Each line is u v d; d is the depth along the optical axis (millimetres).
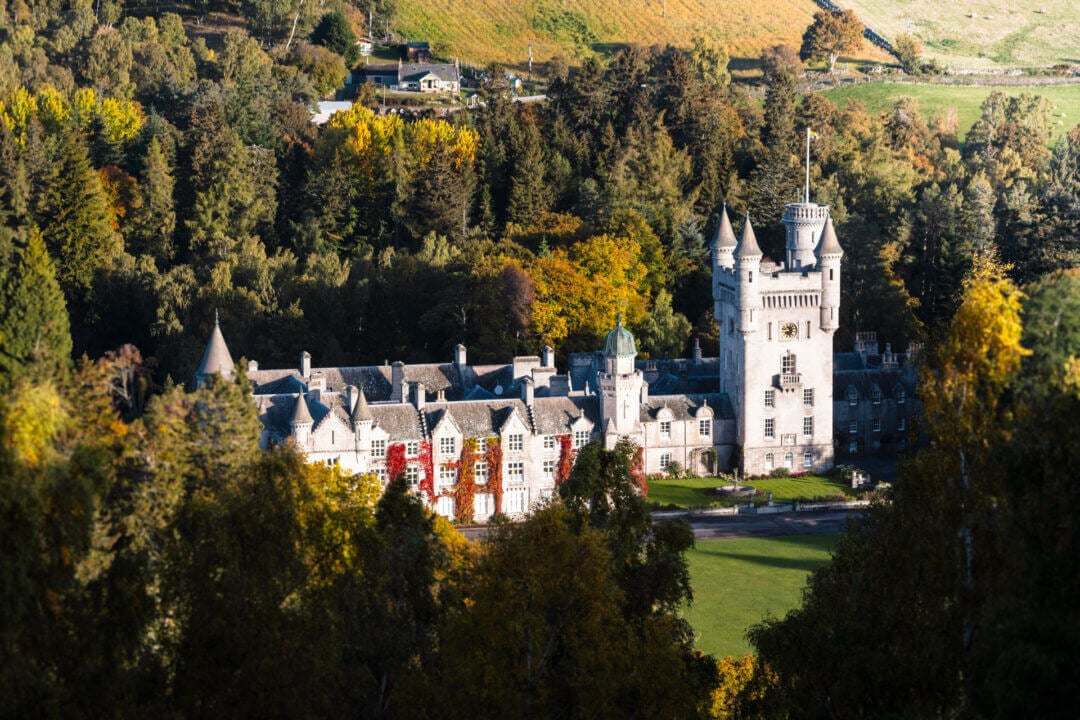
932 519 87500
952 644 83812
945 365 87125
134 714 78750
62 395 92062
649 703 90062
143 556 85000
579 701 89000
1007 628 75625
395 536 98125
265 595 85375
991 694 75250
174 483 93438
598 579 92375
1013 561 79312
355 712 89125
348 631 91250
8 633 74500
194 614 83438
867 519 104625
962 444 85500
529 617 90000
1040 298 87188
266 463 93062
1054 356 85438
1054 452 78500
